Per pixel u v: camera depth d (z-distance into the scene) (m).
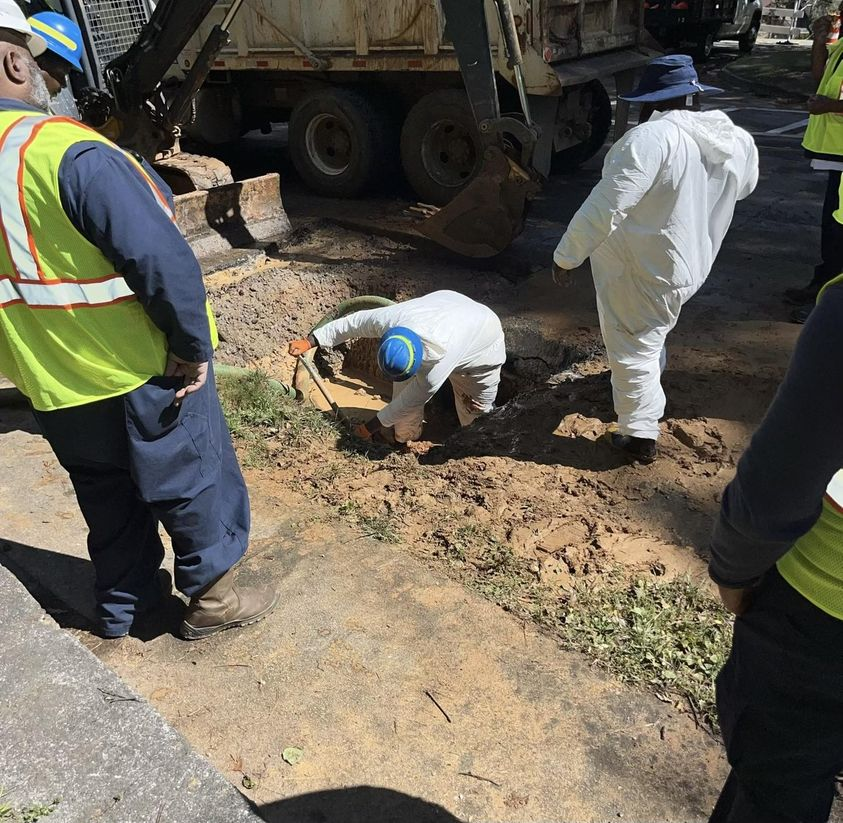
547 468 3.79
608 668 2.62
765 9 22.44
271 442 4.09
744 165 3.36
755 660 1.54
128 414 2.29
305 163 8.76
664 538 3.29
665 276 3.34
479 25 5.76
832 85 4.62
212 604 2.71
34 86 2.17
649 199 3.21
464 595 2.94
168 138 6.88
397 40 7.57
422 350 4.05
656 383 3.66
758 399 4.26
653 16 15.09
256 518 3.42
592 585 2.99
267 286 6.16
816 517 1.30
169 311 2.13
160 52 6.24
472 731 2.41
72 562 3.15
